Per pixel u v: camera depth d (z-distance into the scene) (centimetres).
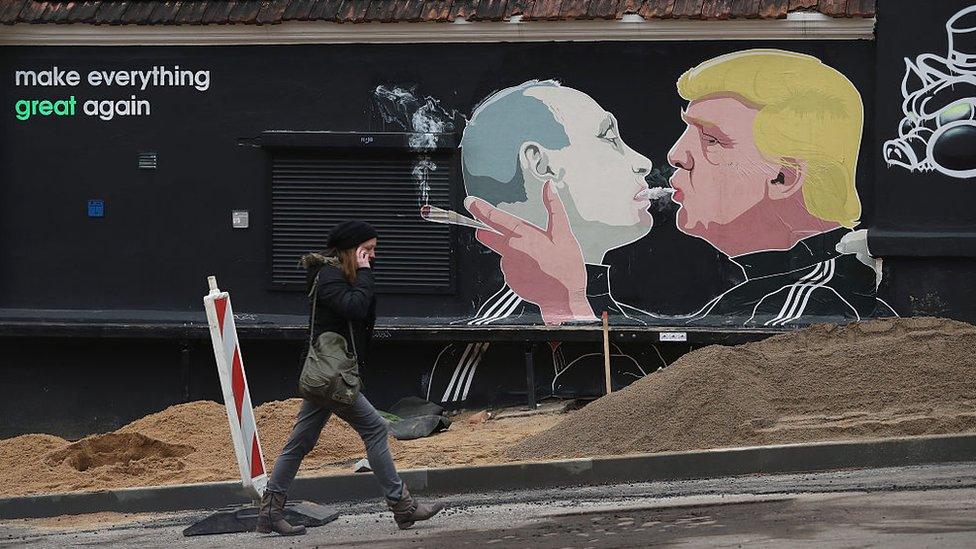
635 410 1170
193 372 1617
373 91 1592
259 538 944
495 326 1550
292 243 1609
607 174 1566
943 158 1506
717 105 1547
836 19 1509
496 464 1131
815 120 1534
